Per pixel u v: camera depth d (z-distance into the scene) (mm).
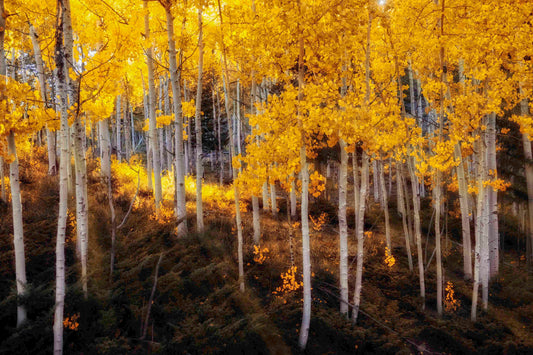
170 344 4621
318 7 5672
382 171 10867
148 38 7613
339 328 6719
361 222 7348
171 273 5941
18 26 7488
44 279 5535
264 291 7566
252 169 6398
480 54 7398
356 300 7305
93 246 6488
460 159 9820
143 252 6617
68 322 4562
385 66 9164
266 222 11500
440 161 7801
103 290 5160
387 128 8766
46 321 4422
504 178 11594
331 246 10789
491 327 7688
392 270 9906
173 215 9391
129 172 13984
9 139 4605
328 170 21797
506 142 11516
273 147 6145
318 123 5770
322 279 8570
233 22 7156
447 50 8336
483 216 8875
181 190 8430
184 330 4891
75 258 6336
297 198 16094
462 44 7445
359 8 5953
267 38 5914
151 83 9023
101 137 11031
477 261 8180
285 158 6172
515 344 6824
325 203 15164
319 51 5918
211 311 5574
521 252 13359
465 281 10461
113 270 5980
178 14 7691
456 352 7113
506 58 7609
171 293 5898
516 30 7020
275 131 6082
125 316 5219
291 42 6227
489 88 8102
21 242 4680
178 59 11656
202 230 8773
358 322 7336
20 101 4684
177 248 7477
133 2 8445
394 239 12898
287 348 5941
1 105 4328
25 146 12891
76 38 7590
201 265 7195
